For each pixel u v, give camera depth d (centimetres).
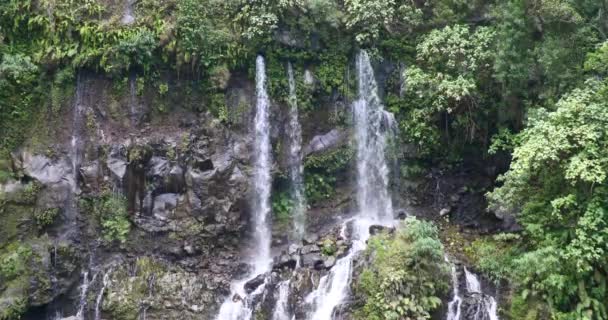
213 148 1944
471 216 2078
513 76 1934
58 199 1791
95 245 1823
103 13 1952
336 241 1902
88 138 1878
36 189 1769
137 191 1873
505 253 1828
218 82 1970
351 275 1711
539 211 1717
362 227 1977
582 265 1544
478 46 1991
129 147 1878
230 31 2012
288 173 2038
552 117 1631
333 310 1662
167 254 1856
